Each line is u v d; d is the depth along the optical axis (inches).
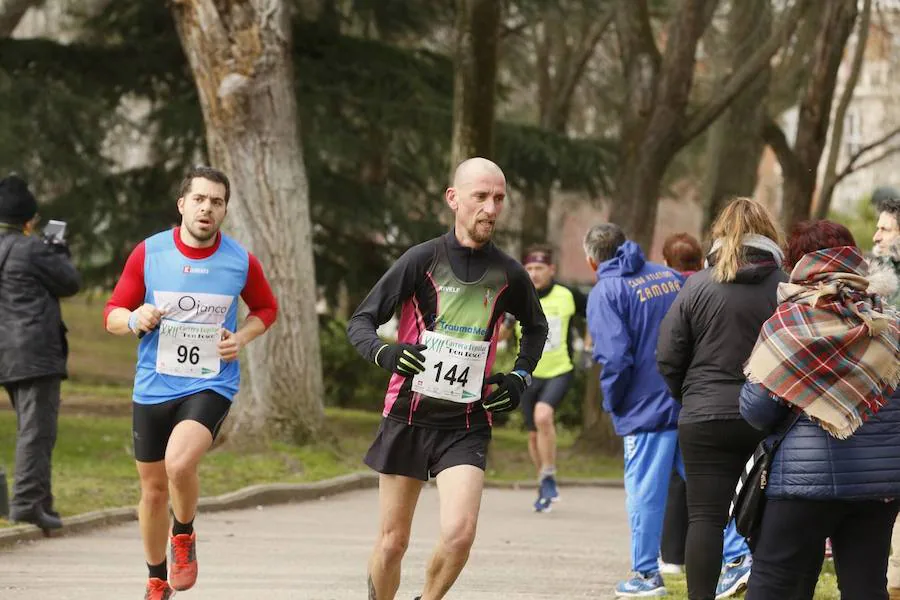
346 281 2190.0
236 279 657.0
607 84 3137.3
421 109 2042.3
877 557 498.3
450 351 546.6
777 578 498.9
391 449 549.6
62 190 1982.0
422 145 2118.6
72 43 2014.0
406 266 550.6
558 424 2502.5
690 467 608.4
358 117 2069.4
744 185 2137.1
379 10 2116.1
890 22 2262.6
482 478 545.3
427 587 542.3
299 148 1587.1
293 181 1574.8
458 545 529.0
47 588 721.6
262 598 711.1
